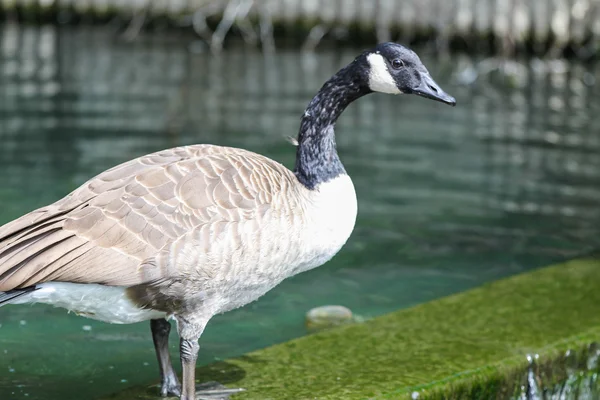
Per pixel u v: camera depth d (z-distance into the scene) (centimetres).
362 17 2070
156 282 541
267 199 571
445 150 1312
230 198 558
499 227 1046
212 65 1841
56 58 1814
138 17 2117
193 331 571
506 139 1375
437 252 980
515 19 2006
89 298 546
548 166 1250
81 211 537
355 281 912
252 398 611
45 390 670
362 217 1066
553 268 870
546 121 1490
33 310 833
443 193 1141
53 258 519
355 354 684
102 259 527
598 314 758
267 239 568
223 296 571
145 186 550
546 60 2005
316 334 724
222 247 548
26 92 1535
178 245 539
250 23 2094
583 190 1161
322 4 2069
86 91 1562
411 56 646
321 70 1828
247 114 1448
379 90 656
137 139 1285
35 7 2128
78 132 1311
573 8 1998
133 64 1806
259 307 854
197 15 2119
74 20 2162
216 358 738
